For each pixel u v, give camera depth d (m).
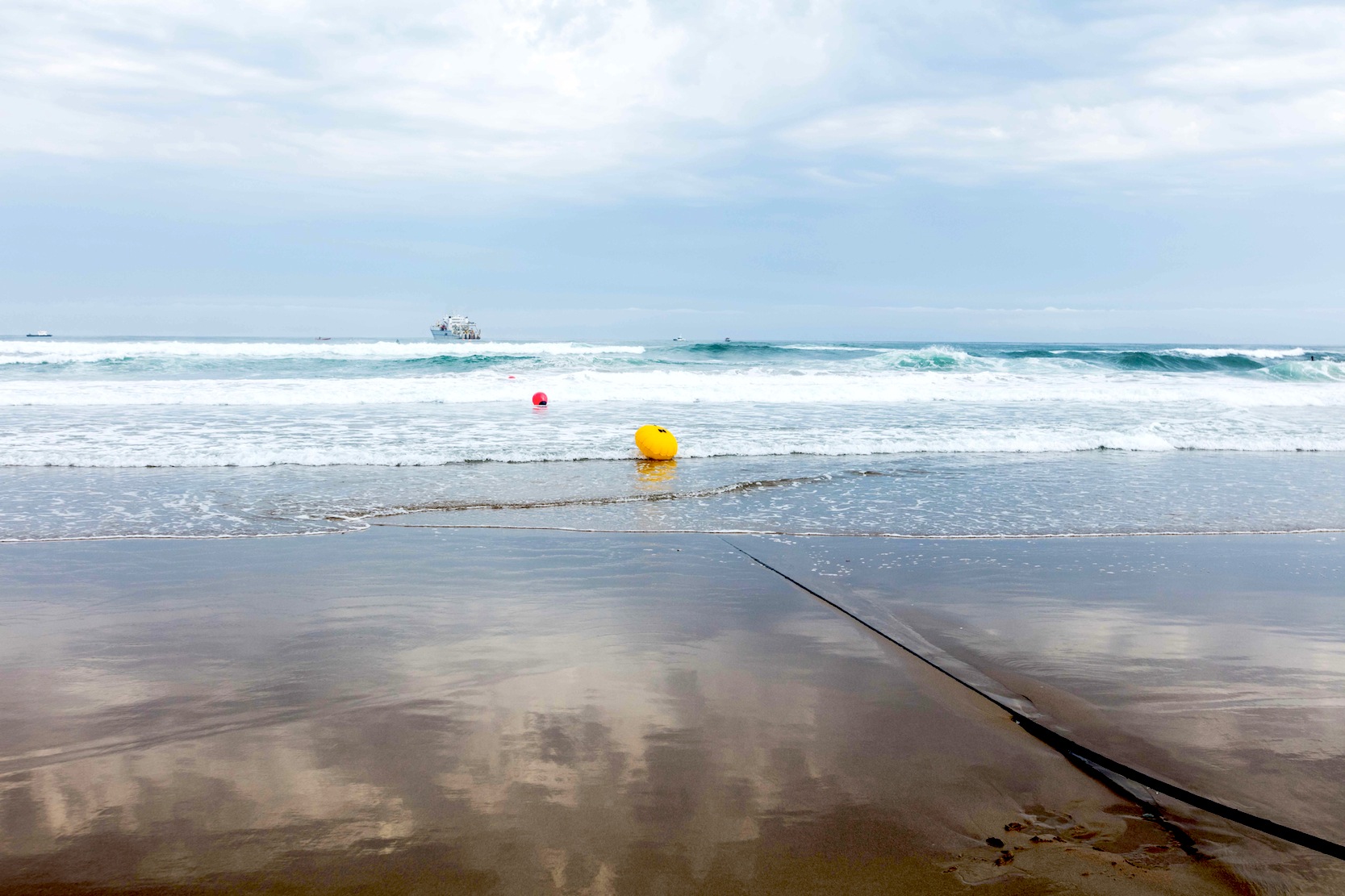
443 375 24.25
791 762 2.65
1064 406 17.36
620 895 1.94
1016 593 4.82
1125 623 4.23
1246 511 7.56
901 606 4.52
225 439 11.33
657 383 21.14
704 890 1.96
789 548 5.96
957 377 23.80
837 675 3.47
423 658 3.67
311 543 6.07
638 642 3.90
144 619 4.24
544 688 3.31
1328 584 5.09
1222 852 2.11
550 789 2.46
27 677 3.42
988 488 8.57
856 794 2.43
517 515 7.10
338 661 3.62
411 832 2.22
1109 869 2.03
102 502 7.50
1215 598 4.73
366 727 2.93
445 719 2.99
